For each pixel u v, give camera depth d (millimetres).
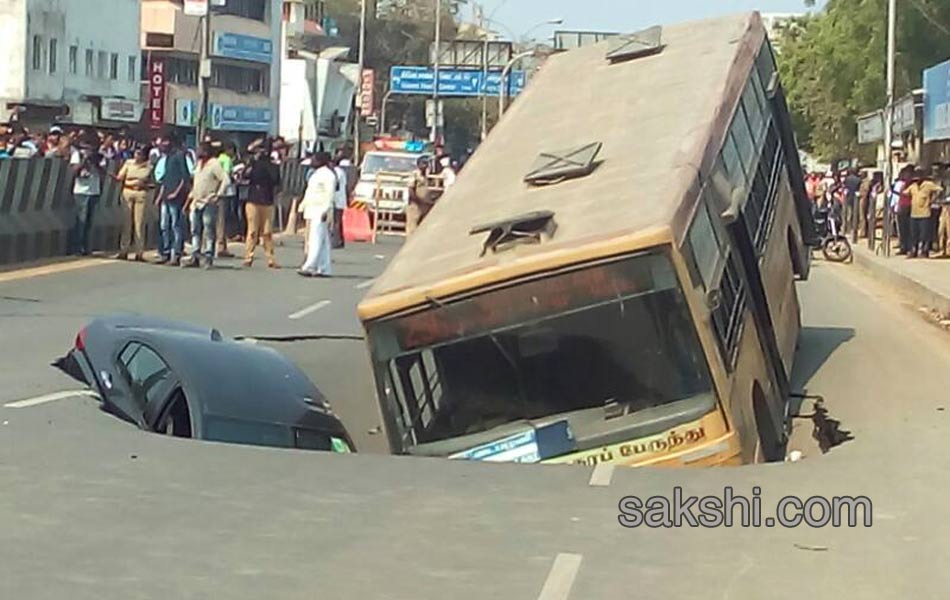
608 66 16094
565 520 9023
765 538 8844
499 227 11000
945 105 36688
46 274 24328
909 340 20953
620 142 13117
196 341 12711
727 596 7602
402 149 60594
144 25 73938
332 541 8375
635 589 7648
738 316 11945
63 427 11336
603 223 10766
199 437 11305
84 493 9258
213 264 28031
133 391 12180
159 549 8062
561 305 10508
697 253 10883
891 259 36344
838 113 63125
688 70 14969
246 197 29125
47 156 26328
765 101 16016
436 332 10703
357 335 19141
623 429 10539
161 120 68562
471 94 81000
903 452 11812
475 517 9016
